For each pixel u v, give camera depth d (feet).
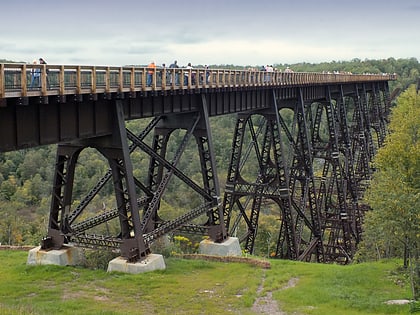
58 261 102.58
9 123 74.95
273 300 88.79
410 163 129.80
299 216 164.35
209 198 121.29
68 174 102.89
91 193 109.70
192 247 181.37
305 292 93.71
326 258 182.29
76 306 79.92
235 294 91.56
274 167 151.02
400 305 83.25
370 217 118.62
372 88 315.17
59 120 83.35
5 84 67.10
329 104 200.23
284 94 159.63
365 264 118.83
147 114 104.42
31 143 78.64
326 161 222.48
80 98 81.51
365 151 244.83
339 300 88.28
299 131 168.35
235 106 135.95
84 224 110.52
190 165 345.72
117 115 94.02
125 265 98.37
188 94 115.14
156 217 122.42
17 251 128.77
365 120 274.16
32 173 348.38
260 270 109.09
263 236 243.40
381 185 104.99
